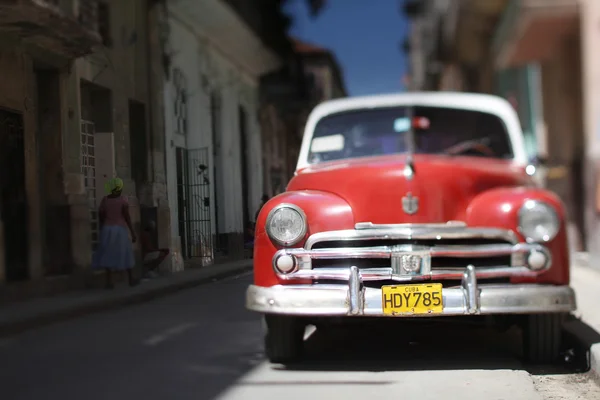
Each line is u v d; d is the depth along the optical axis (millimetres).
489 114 6207
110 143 8023
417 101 6238
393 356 5398
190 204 6398
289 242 4848
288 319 4969
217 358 4797
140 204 6848
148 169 7344
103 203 7059
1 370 4266
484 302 4664
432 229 4758
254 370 4777
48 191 8906
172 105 7930
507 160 5969
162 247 6312
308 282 4828
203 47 9094
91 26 8602
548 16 13586
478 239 4840
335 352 5559
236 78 9875
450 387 4430
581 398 4465
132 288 6262
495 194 4961
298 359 5160
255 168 7289
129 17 8656
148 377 4293
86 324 5418
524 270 4758
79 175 8766
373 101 6289
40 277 7316
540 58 17000
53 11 8359
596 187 11727
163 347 4883
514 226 4816
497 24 20766
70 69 9164
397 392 4309
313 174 5316
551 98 16859
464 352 5543
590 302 7422
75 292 6859
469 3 20047
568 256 4910
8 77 9008
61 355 4594
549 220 4828
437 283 4727
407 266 4719
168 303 5820
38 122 9375
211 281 5793
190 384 4250
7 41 8867
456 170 5004
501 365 5059
